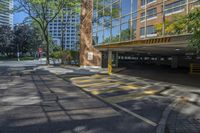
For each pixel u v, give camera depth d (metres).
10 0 50.94
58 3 49.28
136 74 31.06
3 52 102.50
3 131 8.12
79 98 14.51
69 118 9.83
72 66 44.53
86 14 39.09
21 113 10.52
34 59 96.44
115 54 46.19
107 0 31.98
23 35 99.50
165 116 10.43
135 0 24.95
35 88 18.42
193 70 34.22
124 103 13.18
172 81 23.20
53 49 102.62
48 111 10.98
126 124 9.15
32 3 49.00
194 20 9.52
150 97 15.19
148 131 8.36
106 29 31.80
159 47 24.95
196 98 14.46
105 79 25.31
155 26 21.64
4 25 100.19
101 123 9.21
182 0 18.59
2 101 13.20
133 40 24.28
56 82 22.52
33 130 8.24
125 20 26.94
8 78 25.48
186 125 9.23
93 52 39.22
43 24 50.91
